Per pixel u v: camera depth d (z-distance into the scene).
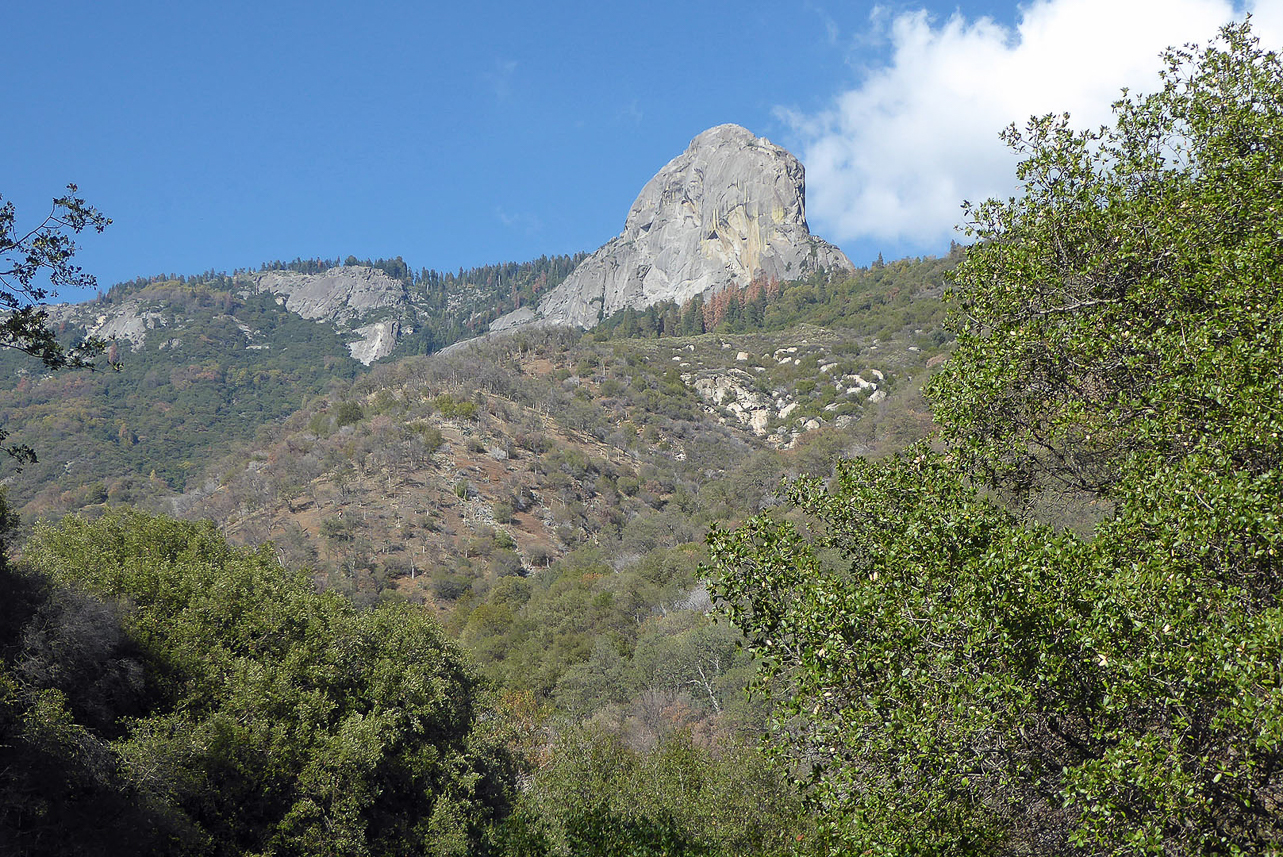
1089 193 12.70
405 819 29.27
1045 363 12.62
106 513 35.31
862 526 11.95
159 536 34.81
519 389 159.75
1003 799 9.34
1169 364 9.95
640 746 40.97
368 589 87.12
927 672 8.95
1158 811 7.64
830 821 9.74
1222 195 11.11
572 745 30.84
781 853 17.83
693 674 47.25
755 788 23.94
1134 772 7.44
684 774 27.09
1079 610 8.77
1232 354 9.36
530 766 39.19
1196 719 8.16
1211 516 8.27
